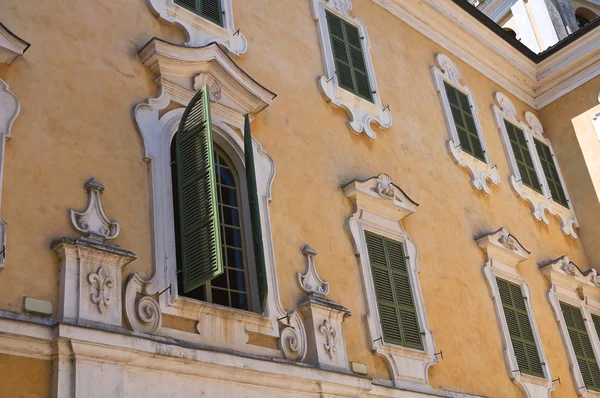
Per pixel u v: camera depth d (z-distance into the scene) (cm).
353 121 1350
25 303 795
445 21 1755
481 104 1781
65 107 935
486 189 1605
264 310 998
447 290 1351
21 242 824
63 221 868
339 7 1484
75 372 784
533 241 1680
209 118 963
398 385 1143
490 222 1571
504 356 1397
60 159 898
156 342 851
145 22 1097
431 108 1588
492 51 1881
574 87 1972
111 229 903
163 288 916
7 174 846
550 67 2003
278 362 964
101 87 986
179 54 1074
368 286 1186
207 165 945
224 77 1124
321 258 1148
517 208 1691
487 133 1738
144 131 996
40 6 975
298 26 1366
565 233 1808
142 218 945
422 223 1384
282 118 1223
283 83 1264
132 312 873
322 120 1299
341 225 1214
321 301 1069
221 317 953
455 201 1501
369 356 1132
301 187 1185
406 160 1434
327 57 1380
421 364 1205
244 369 923
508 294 1490
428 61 1669
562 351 1552
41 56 944
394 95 1503
